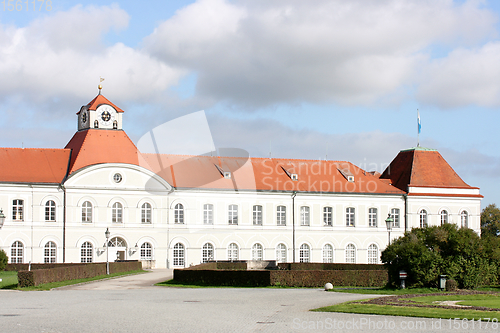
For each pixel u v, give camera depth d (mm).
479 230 101250
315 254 95250
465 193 101438
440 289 47500
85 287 52688
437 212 100000
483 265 48906
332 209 96625
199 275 56375
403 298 39375
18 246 82625
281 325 28297
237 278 54938
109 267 67188
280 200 94625
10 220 82312
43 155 87375
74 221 84312
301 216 95500
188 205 89750
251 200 93062
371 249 97688
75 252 84125
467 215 101250
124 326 27578
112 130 89812
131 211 86812
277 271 54062
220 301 39156
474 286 48625
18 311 32781
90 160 86312
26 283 50719
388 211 98625
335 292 47062
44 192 83688
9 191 82438
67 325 27766
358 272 54844
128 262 74250
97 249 84812
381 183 100000
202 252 90188
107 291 48312
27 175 83812
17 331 26047
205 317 30734
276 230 94000
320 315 31562
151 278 63156
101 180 85688
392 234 98250
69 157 88500
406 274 48844
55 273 54719
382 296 42688
